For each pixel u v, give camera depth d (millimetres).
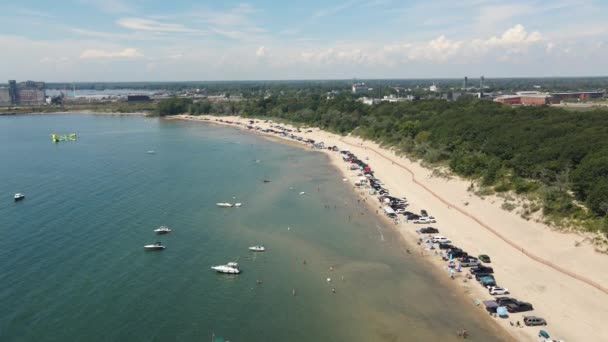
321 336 82250
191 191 175500
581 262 99938
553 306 88625
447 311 89938
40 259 111562
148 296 95062
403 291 97938
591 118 188375
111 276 103438
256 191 176250
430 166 193750
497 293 94062
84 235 128250
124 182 189125
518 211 129750
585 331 80500
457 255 112438
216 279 103438
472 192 153625
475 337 81375
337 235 130375
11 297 93000
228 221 141625
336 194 172375
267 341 80625
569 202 119250
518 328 82875
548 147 152750
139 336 81250
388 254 117000
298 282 102375
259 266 110375
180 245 122312
